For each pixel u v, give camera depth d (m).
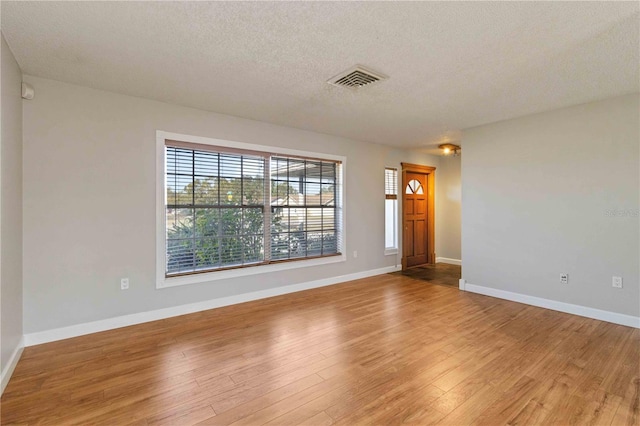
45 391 2.03
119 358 2.47
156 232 3.30
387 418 1.77
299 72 2.64
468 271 4.45
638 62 2.46
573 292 3.50
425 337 2.87
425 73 2.66
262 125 4.09
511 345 2.69
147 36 2.10
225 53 2.33
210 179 3.69
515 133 3.94
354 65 2.52
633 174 3.12
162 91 3.05
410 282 5.01
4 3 1.74
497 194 4.12
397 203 5.94
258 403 1.91
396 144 5.59
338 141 4.95
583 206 3.42
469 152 4.41
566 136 3.53
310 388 2.07
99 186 3.00
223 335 2.92
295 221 4.48
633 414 1.79
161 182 3.33
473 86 2.94
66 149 2.84
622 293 3.18
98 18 1.90
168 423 1.73
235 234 3.89
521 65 2.52
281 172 4.33
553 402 1.91
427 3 1.76
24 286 2.64
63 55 2.35
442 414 1.80
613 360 2.42
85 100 2.94
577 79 2.78
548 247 3.68
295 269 4.44
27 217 2.66
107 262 3.04
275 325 3.16
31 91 2.62
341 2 1.76
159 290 3.33
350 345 2.71
